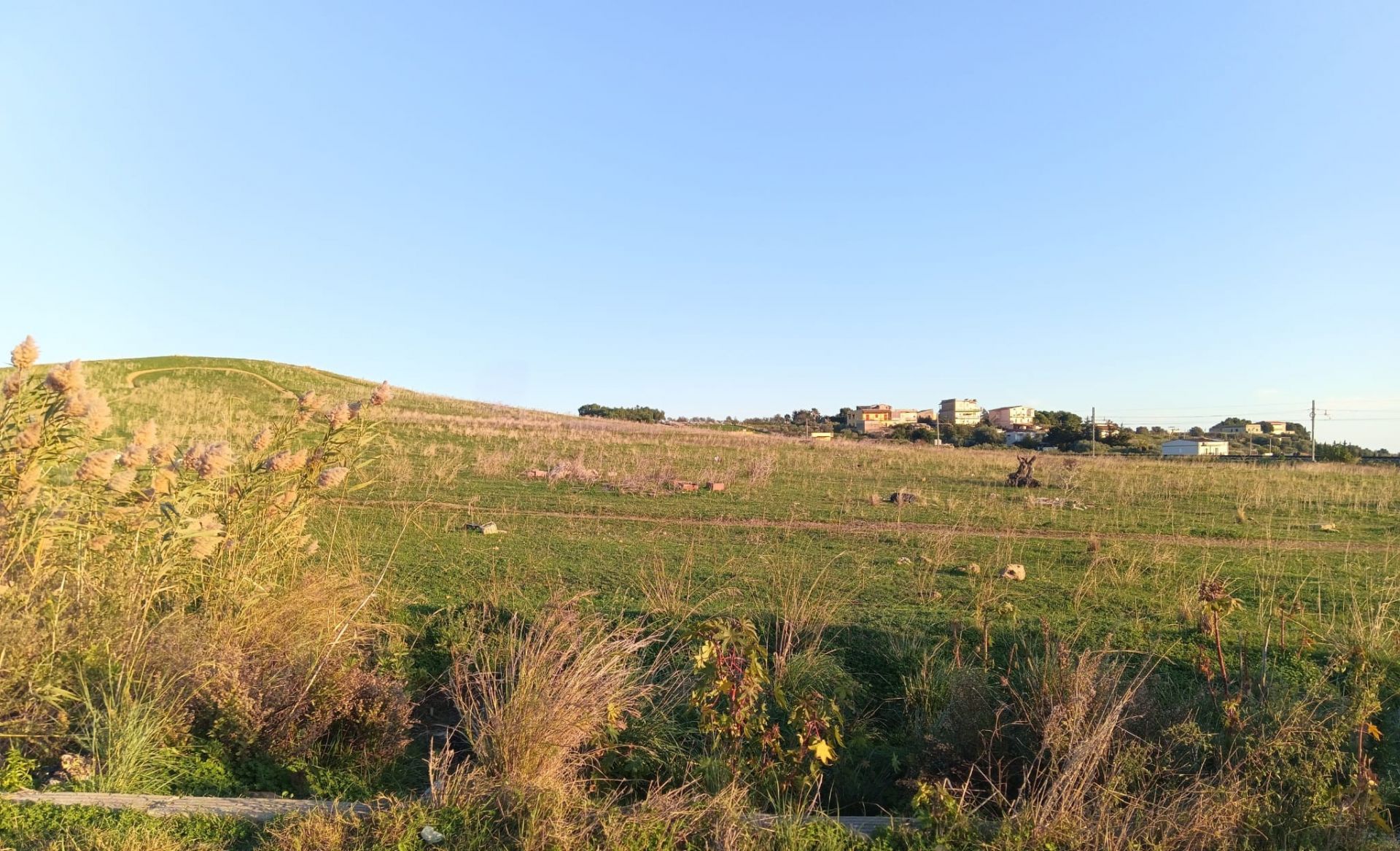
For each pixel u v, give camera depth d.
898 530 12.82
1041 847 4.08
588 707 5.06
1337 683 6.01
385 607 7.25
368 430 6.79
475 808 4.14
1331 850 4.12
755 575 9.26
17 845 3.74
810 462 25.81
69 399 5.02
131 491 5.40
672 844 4.02
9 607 4.80
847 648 6.82
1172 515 15.19
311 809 4.10
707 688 5.22
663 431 39.25
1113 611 7.84
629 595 8.27
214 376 37.47
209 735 5.00
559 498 16.28
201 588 5.99
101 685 4.84
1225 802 4.24
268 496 6.30
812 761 4.95
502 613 7.36
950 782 5.13
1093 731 4.86
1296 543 12.24
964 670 5.88
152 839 3.76
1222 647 6.69
